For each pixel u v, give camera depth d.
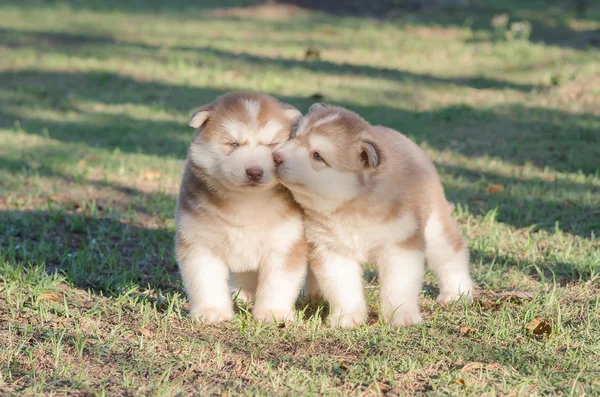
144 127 15.20
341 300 6.82
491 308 7.16
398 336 6.41
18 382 5.44
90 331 6.43
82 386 5.39
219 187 6.61
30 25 24.55
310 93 17.27
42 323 6.55
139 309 7.05
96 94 17.48
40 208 10.41
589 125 14.64
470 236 9.48
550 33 23.14
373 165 6.28
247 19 26.00
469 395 5.30
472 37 23.03
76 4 28.44
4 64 19.83
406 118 15.54
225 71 19.08
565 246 9.05
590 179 11.77
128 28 24.48
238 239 6.74
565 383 5.50
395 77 18.98
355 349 6.21
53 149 13.67
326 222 6.64
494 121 15.27
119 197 11.18
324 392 5.36
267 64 19.81
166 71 19.20
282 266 6.82
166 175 12.30
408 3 27.47
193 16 26.45
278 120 6.74
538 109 15.91
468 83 18.41
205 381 5.55
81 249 8.94
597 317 6.84
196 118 6.78
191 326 6.71
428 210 7.06
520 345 6.24
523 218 10.28
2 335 6.22
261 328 6.60
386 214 6.49
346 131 6.50
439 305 7.34
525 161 12.91
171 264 8.66
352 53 21.39
